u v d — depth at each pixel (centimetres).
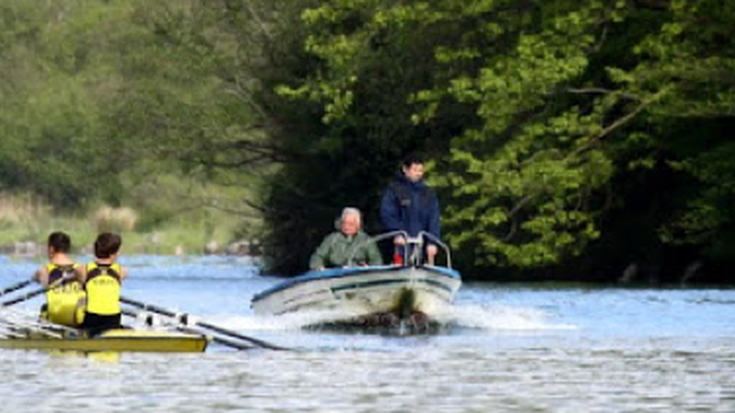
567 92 13275
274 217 16675
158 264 18938
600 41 12850
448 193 14012
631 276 13462
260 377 5278
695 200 12406
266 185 16625
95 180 17812
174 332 6475
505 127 12656
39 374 5341
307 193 16362
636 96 12344
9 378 5206
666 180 13488
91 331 6450
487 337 7150
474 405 4550
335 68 14038
